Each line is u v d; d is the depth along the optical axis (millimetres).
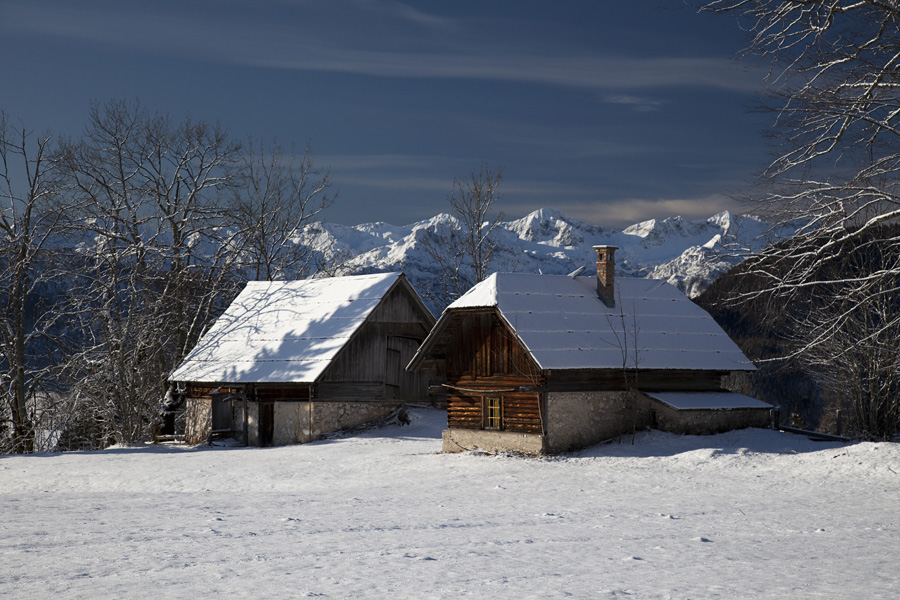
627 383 31438
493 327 32031
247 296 47812
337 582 10430
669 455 27609
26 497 22453
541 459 28859
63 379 44562
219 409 42125
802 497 19734
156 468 29438
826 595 9531
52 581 10750
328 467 28859
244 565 11734
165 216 49031
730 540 13766
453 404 33188
